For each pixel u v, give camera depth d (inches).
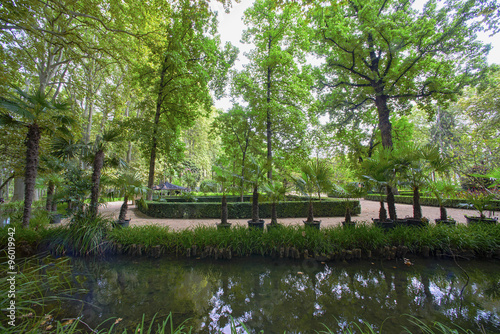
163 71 410.6
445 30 337.7
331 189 242.1
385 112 407.2
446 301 114.0
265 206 365.4
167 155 452.1
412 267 162.4
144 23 320.5
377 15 374.3
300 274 151.7
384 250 180.4
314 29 413.7
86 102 520.1
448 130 700.0
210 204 373.4
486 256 179.0
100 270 159.0
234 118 455.5
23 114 181.0
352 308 107.5
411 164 233.0
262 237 190.9
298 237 186.5
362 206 529.3
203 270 159.3
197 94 430.6
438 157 230.4
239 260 177.0
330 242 183.2
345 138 606.9
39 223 231.0
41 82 365.4
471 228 198.8
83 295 121.1
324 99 510.0
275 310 106.2
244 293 124.7
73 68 475.8
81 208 209.3
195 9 265.3
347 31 371.2
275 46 423.5
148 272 155.9
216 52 424.2
